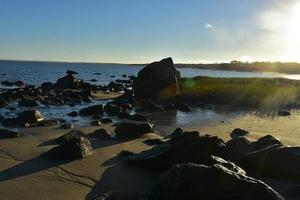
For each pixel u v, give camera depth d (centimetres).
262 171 1069
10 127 1723
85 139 1253
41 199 826
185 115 2420
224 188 760
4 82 5172
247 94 3503
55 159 1130
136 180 985
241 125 2025
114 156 1198
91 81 6869
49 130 1656
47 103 2859
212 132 1766
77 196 855
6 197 827
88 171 1036
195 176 771
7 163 1076
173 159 1054
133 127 1562
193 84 4231
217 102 3272
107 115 2269
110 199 821
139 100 3094
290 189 938
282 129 1909
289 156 1059
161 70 3419
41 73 9769
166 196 780
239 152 1138
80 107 2702
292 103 3203
